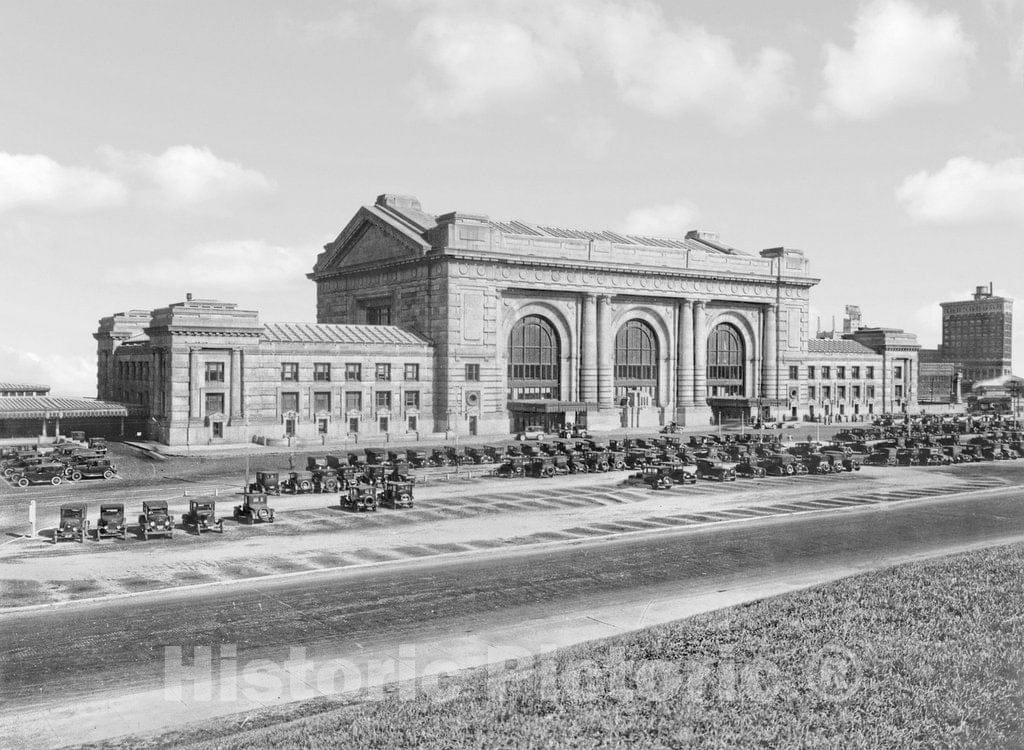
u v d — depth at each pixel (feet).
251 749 67.46
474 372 344.90
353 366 325.21
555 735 70.18
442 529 155.74
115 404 319.88
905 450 275.59
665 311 398.83
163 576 120.88
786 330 435.94
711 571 127.03
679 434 363.97
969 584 114.11
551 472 228.63
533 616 104.22
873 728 73.05
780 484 222.69
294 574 122.31
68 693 80.33
